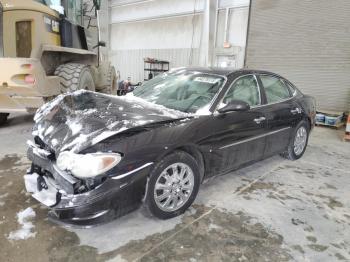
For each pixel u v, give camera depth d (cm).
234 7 904
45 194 216
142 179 214
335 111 736
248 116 300
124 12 1280
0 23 412
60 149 209
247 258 203
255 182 330
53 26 479
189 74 331
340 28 704
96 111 249
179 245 212
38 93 405
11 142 426
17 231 218
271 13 813
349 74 708
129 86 1039
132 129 217
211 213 257
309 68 770
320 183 338
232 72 311
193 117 256
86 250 202
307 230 241
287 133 371
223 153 279
